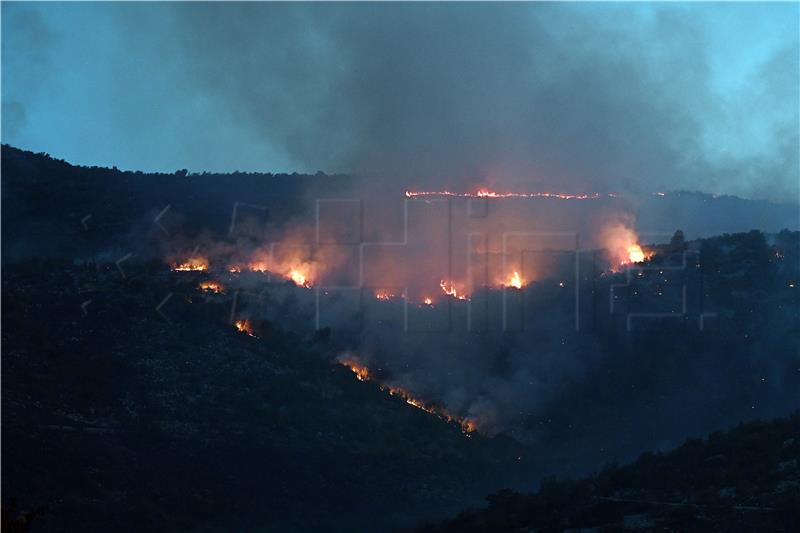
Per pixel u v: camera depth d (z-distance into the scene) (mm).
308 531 83188
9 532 55406
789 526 62656
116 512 80688
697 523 64250
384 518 86062
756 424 80125
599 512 69125
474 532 71375
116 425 91438
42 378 93938
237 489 86812
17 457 82750
